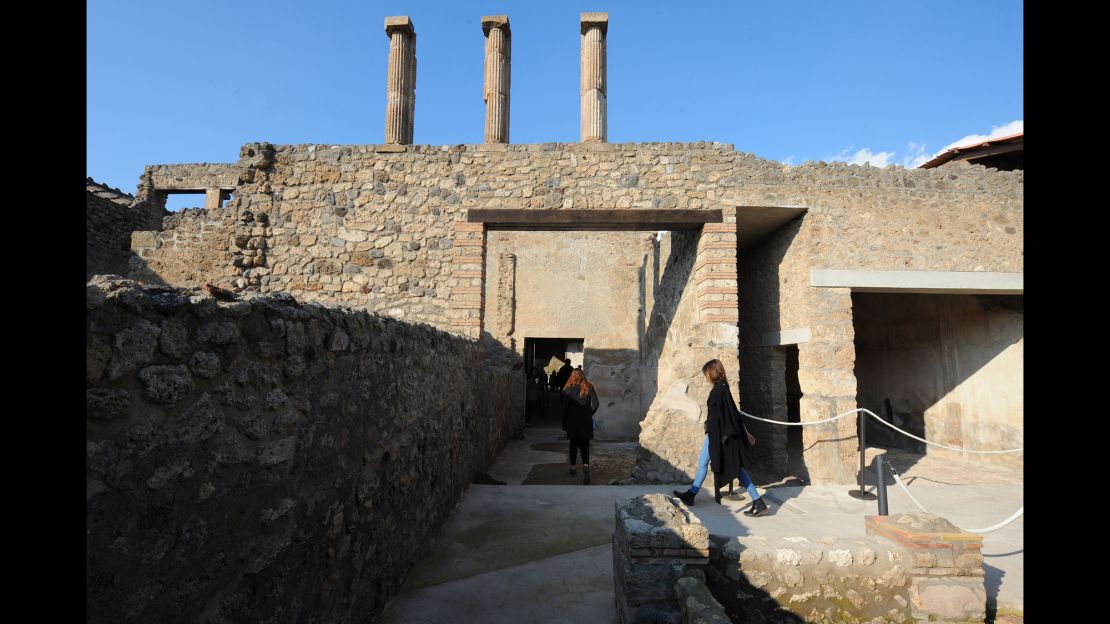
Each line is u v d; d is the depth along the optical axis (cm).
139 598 133
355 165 737
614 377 1229
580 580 356
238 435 176
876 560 311
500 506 530
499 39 814
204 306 160
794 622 301
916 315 965
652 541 279
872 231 685
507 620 301
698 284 704
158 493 141
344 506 257
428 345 412
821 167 698
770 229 780
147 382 138
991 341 809
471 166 730
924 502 564
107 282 135
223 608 167
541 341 1859
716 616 226
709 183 698
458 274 712
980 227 692
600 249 1269
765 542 316
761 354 818
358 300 716
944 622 305
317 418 229
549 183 719
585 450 684
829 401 658
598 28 828
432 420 423
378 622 296
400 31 797
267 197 731
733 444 502
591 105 806
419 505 385
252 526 182
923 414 944
